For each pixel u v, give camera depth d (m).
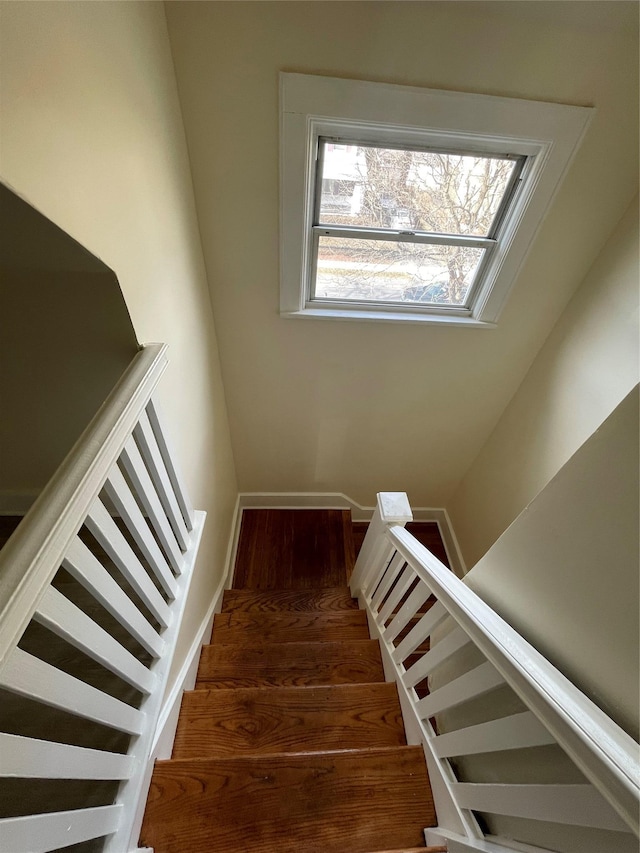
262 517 2.76
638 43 1.06
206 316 1.58
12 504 1.40
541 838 0.74
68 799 0.84
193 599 1.47
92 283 0.73
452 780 1.01
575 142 1.24
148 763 0.98
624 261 1.41
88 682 1.04
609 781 0.50
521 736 0.71
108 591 0.69
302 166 1.27
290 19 1.01
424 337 1.84
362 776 1.10
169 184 1.07
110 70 0.70
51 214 0.54
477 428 2.31
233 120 1.18
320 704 1.35
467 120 1.18
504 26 1.03
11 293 0.75
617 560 0.60
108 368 0.93
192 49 1.04
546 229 1.46
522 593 0.81
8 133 0.45
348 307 1.75
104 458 0.61
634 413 0.55
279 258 1.52
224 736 1.26
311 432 2.32
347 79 1.10
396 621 1.42
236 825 1.01
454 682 0.95
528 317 1.76
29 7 0.47
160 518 0.95
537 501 0.75
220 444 1.99
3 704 0.97
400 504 1.47
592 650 0.64
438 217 1.49
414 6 0.99
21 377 0.95
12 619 0.43
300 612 1.92
